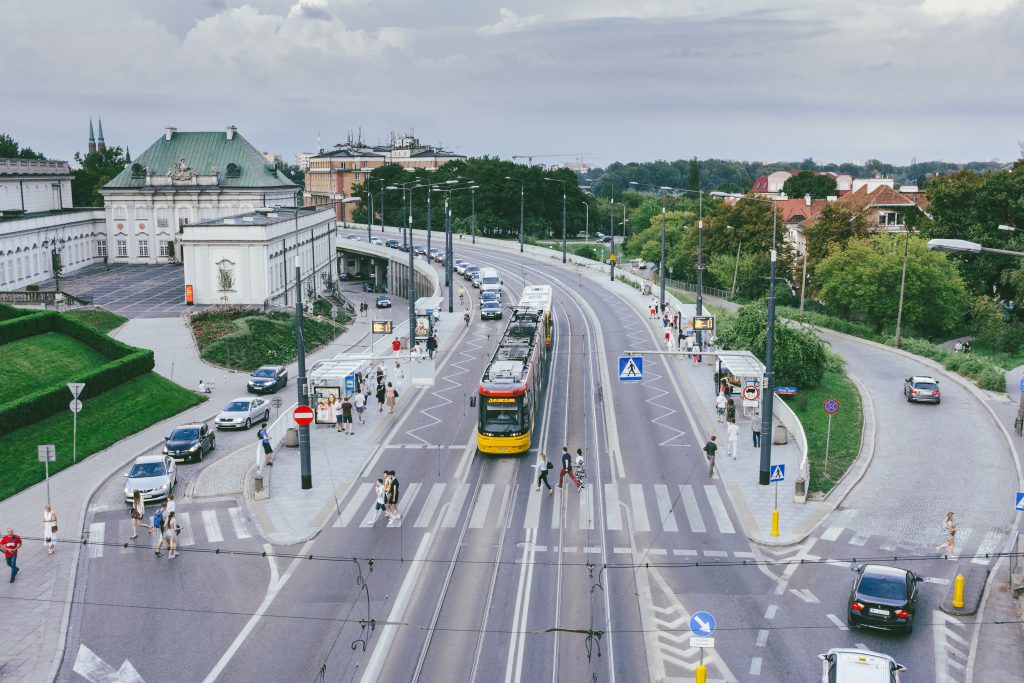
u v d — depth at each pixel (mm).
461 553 35438
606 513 39562
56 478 45438
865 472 45688
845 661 24422
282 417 50906
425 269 118062
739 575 33469
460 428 52688
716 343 71188
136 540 37375
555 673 26609
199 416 58875
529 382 49000
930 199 104250
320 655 27719
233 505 41312
